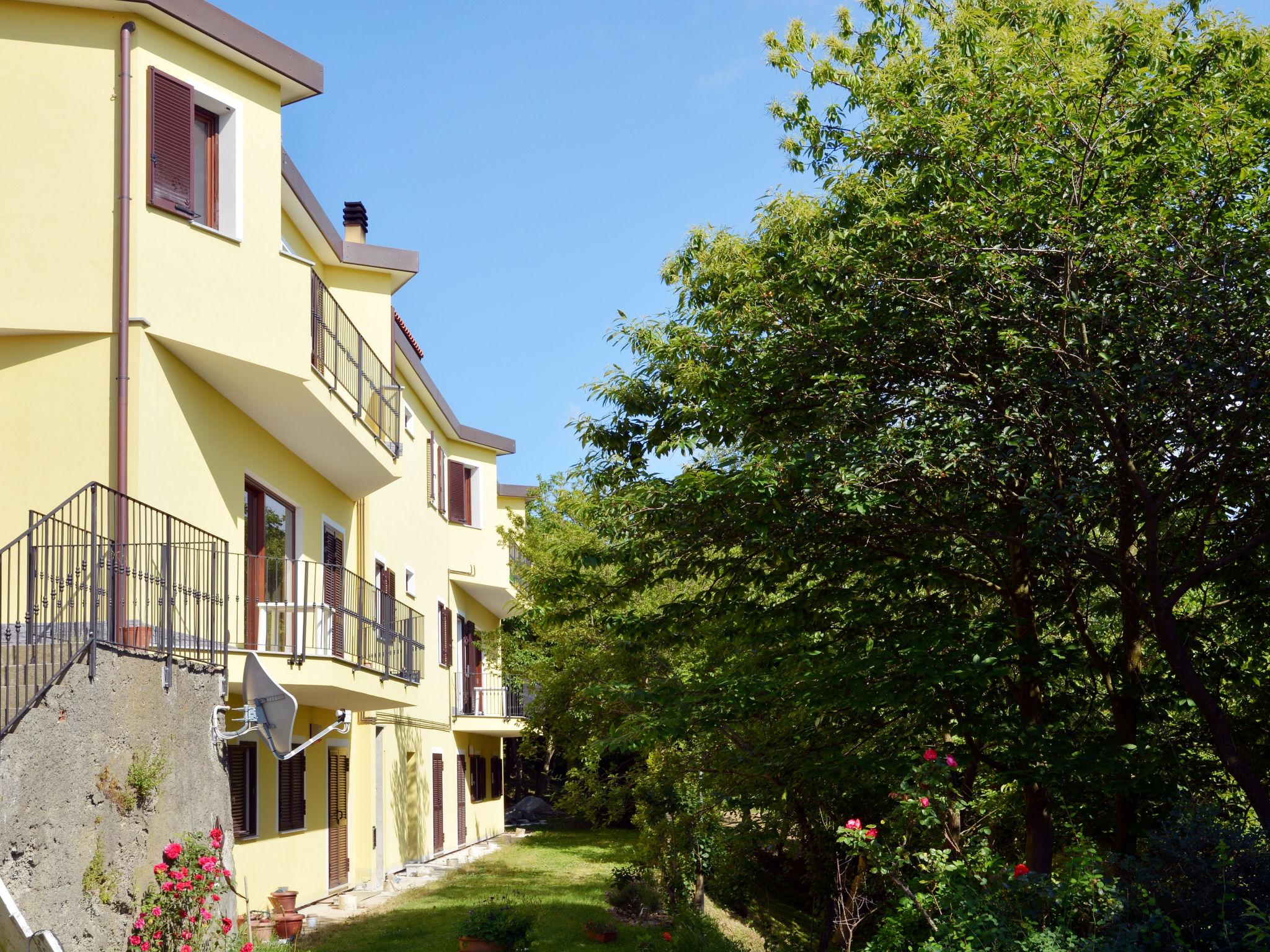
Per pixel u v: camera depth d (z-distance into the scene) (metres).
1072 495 10.62
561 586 15.56
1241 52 11.77
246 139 14.02
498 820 36.53
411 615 22.83
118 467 11.98
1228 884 8.91
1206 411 10.79
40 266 12.18
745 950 15.70
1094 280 11.43
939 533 12.49
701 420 14.01
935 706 12.71
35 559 8.53
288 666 14.89
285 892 15.39
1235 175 10.73
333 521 19.69
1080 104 11.45
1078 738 12.95
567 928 16.70
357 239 24.94
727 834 19.25
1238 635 13.66
